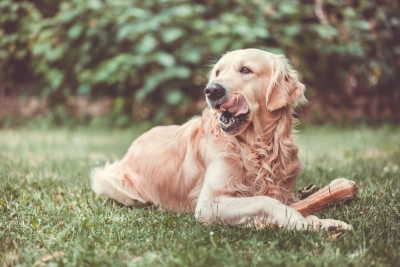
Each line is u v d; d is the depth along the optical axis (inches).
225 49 298.4
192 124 119.2
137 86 340.2
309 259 73.9
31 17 330.6
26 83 378.9
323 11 321.1
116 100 341.7
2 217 101.2
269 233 86.7
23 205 111.3
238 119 103.2
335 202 101.3
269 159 106.0
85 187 128.6
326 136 271.9
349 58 330.3
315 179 139.4
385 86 351.9
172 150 119.3
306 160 168.7
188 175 112.9
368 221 94.6
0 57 343.0
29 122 357.4
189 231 90.7
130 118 349.4
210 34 297.7
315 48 316.5
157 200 120.4
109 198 125.3
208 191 101.8
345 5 319.3
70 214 105.2
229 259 73.9
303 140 251.8
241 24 291.7
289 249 79.4
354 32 320.2
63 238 87.8
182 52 305.7
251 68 104.7
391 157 182.9
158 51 306.5
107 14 318.0
